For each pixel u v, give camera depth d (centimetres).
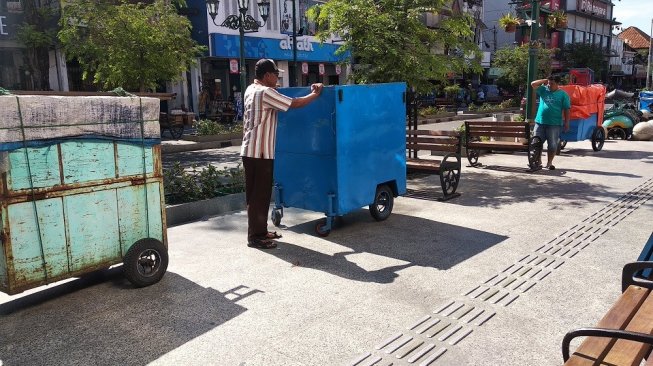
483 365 310
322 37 893
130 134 422
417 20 839
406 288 426
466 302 397
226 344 339
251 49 2511
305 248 539
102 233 412
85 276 468
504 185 854
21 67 1795
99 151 404
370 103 588
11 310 398
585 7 5475
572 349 325
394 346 332
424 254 512
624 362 220
